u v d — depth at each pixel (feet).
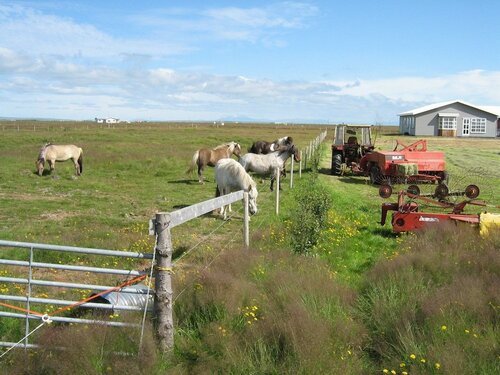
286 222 38.91
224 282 21.35
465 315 19.15
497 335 17.81
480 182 69.67
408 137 202.69
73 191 58.75
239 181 42.47
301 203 39.09
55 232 37.06
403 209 38.14
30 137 144.66
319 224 35.40
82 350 15.67
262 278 23.57
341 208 48.39
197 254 29.86
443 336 17.67
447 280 24.29
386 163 64.23
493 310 19.89
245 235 31.01
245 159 58.75
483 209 49.03
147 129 238.48
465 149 139.95
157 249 16.85
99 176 72.84
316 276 23.91
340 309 20.63
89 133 177.99
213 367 16.19
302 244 30.81
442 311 19.17
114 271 17.58
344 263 29.91
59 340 16.33
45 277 25.93
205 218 43.47
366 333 19.07
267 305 20.02
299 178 71.97
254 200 42.78
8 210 45.75
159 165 84.12
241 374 15.88
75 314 19.56
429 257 26.86
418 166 63.31
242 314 19.63
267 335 17.71
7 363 15.72
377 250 33.50
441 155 64.49
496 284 22.38
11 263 17.48
